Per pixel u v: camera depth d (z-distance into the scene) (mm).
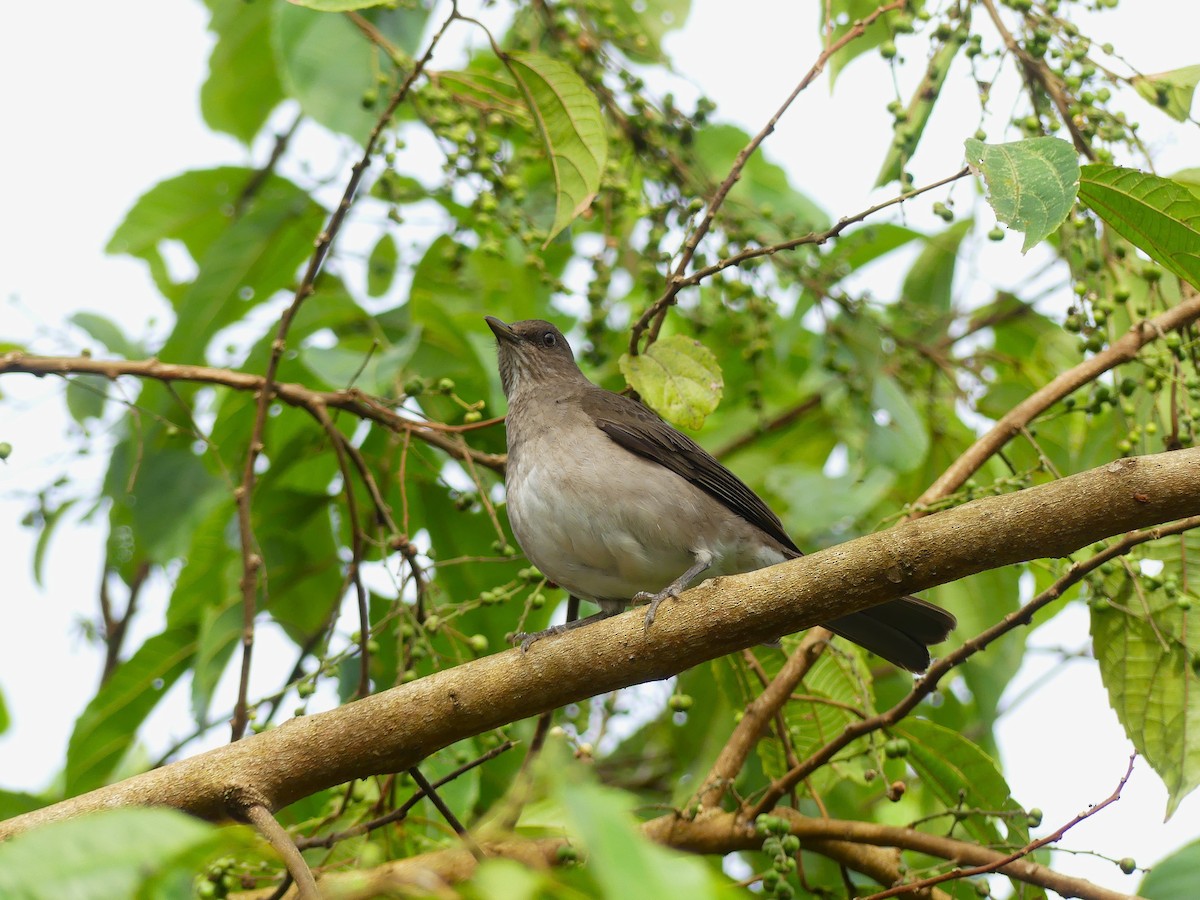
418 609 9703
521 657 7992
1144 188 7973
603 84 11781
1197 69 9648
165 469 12438
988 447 10250
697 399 9547
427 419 11750
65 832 3719
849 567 7645
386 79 11117
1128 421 9883
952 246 13586
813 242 8422
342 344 12086
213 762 7668
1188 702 9617
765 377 15078
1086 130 9836
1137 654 9805
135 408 10391
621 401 11273
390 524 9719
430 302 11805
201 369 10422
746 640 7887
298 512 12195
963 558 7500
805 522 12344
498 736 9797
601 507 10391
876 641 10305
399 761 7914
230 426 12180
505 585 11086
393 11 11969
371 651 9695
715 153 14148
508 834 8164
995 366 14219
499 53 9898
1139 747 9633
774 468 13078
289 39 11750
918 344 12781
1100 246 10648
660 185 11930
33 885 3547
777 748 10906
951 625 10078
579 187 10164
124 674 11852
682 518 10453
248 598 9422
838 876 11648
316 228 12859
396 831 9875
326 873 8859
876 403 11992
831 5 10570
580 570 10648
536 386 11414
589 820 3404
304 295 9898
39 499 12023
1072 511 7336
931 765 10070
